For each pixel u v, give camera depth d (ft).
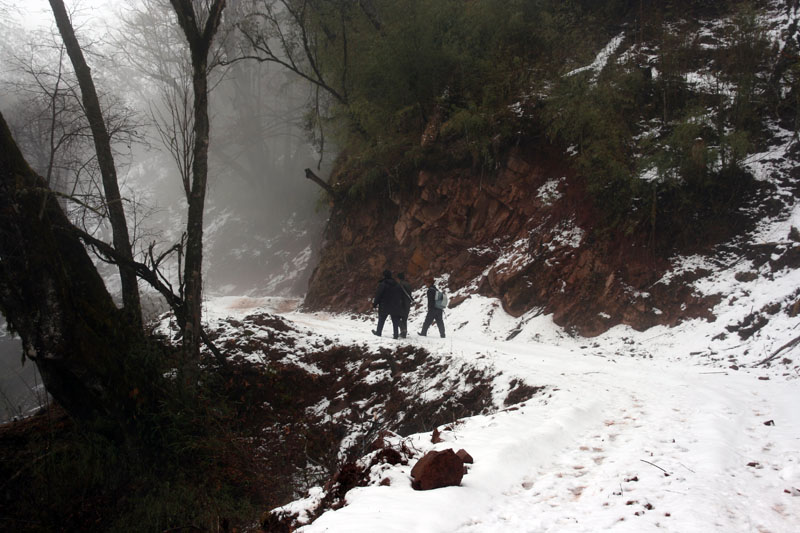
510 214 60.54
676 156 47.44
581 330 47.19
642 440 17.34
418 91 66.23
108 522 25.14
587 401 23.22
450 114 64.85
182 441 29.17
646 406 22.65
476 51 65.87
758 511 11.36
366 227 73.36
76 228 30.60
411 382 36.65
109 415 28.45
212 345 38.47
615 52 63.77
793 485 12.96
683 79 55.42
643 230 48.57
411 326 55.83
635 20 68.08
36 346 26.99
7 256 26.53
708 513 11.10
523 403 24.76
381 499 12.30
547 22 64.34
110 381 28.27
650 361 38.09
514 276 54.19
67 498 25.88
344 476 14.75
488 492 13.14
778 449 16.06
